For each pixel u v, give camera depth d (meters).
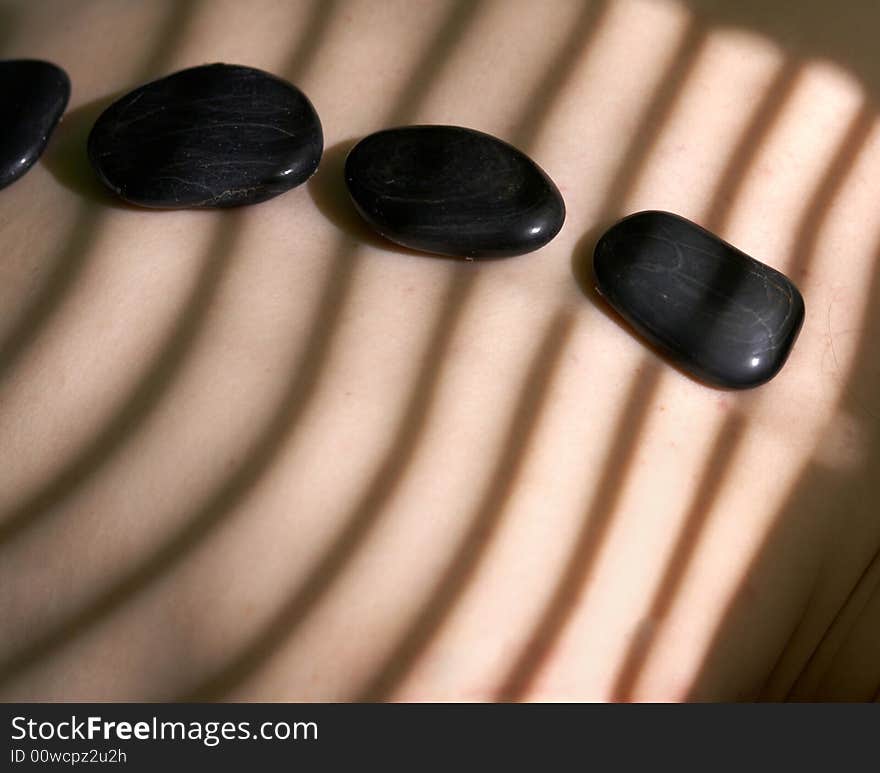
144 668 0.53
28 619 0.54
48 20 0.66
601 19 0.63
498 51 0.63
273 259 0.59
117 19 0.65
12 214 0.61
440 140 0.59
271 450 0.55
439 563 0.54
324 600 0.54
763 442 0.57
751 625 0.56
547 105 0.62
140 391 0.57
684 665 0.55
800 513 0.56
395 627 0.53
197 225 0.60
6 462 0.56
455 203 0.58
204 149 0.59
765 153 0.61
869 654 0.57
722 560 0.55
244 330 0.58
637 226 0.58
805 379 0.58
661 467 0.56
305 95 0.61
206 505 0.55
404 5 0.64
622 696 0.54
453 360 0.57
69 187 0.61
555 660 0.54
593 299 0.59
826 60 0.63
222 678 0.53
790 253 0.60
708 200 0.61
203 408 0.56
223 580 0.54
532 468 0.55
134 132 0.60
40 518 0.55
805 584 0.56
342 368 0.57
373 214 0.58
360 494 0.55
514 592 0.54
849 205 0.61
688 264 0.58
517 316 0.58
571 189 0.61
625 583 0.54
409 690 0.53
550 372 0.57
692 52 0.63
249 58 0.63
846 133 0.62
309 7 0.64
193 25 0.64
